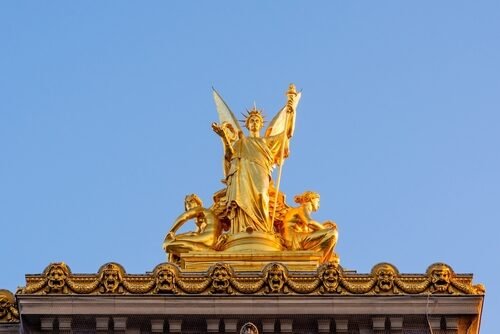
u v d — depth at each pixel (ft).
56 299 161.17
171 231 177.17
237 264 171.63
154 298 161.38
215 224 177.27
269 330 161.07
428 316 161.38
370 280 162.50
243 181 179.11
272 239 175.42
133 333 160.86
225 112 188.24
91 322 161.17
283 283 162.20
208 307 161.27
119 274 162.30
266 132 185.57
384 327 161.27
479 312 162.09
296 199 181.68
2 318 164.55
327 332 161.17
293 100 186.91
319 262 172.35
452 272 163.22
